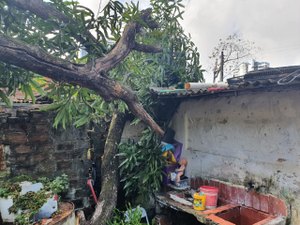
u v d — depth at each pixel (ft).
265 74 12.96
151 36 8.35
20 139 11.14
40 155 11.61
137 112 7.80
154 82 15.08
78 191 12.51
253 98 11.01
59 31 6.59
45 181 11.05
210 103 13.05
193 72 16.61
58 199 10.66
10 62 5.28
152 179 13.25
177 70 15.81
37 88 7.09
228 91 10.45
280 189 10.00
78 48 7.02
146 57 13.83
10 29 6.40
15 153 11.04
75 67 6.17
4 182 10.40
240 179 11.55
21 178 10.71
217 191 11.52
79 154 12.60
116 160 13.44
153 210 14.28
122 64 8.91
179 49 15.94
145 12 7.69
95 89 6.74
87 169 12.84
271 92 10.29
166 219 13.26
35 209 8.96
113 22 7.15
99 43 7.20
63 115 7.81
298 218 9.43
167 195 12.91
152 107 14.74
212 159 12.92
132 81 13.34
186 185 13.93
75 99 7.68
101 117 14.15
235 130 11.79
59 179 11.38
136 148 13.56
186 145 14.52
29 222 8.71
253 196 10.93
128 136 15.58
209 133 13.09
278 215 9.98
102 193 12.24
